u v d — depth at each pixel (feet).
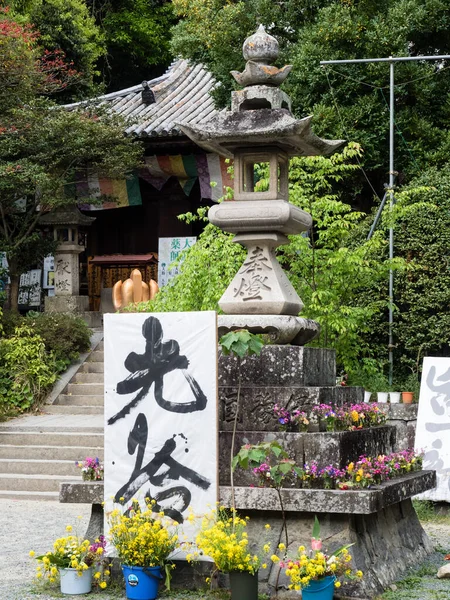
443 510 36.29
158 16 97.09
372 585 22.38
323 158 43.27
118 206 67.87
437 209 47.65
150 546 21.88
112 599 22.40
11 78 58.80
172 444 22.98
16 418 49.96
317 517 22.77
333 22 58.90
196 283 44.19
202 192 65.87
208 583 22.70
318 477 22.81
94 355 56.90
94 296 70.95
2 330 54.49
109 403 23.61
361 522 23.47
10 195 59.06
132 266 71.26
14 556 27.61
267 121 24.99
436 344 47.78
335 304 44.04
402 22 58.49
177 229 69.92
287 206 25.36
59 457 44.32
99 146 61.00
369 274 44.34
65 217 62.59
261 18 62.75
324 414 23.52
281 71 25.53
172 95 71.97
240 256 43.60
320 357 26.05
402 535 26.84
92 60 86.38
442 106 60.90
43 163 59.98
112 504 23.31
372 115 58.34
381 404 40.40
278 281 25.82
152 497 22.98
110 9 95.30
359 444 24.94
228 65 62.39
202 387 22.86
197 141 25.73
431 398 36.60
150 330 23.41
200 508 22.58
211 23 62.80
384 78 58.29
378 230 47.80
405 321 48.52
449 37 61.52
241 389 24.29
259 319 25.22
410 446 39.68
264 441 23.59
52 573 22.80
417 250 47.80
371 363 45.29
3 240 61.00
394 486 24.14
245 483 23.57
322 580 20.86
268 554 22.79
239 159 26.18
